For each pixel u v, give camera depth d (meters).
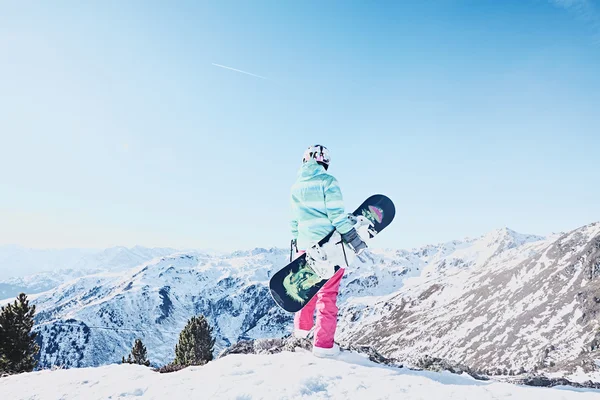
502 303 134.38
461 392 3.96
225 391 3.78
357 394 3.78
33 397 4.03
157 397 3.77
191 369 4.76
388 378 4.32
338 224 5.09
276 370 4.41
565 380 5.51
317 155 5.55
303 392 3.78
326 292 5.28
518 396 3.89
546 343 88.38
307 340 5.67
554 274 128.50
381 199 5.93
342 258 5.10
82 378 4.60
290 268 5.18
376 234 5.55
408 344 142.50
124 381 4.36
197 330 44.75
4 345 26.78
